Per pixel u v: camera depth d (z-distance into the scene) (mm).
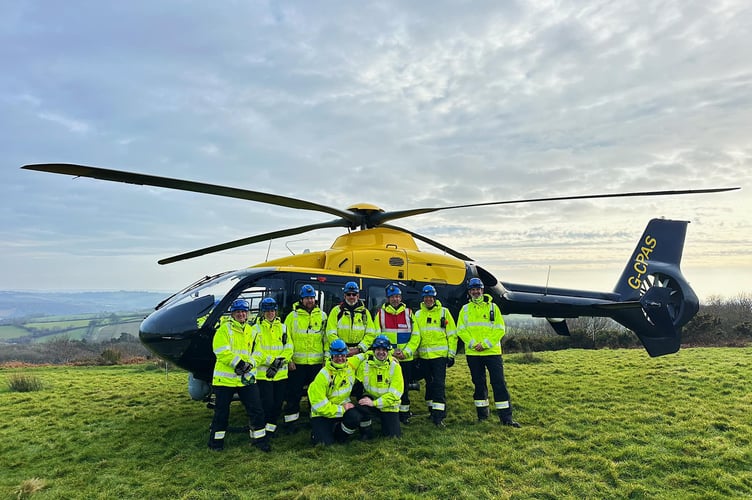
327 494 4145
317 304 5992
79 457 5238
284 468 4734
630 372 9586
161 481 4551
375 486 4320
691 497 3992
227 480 4523
